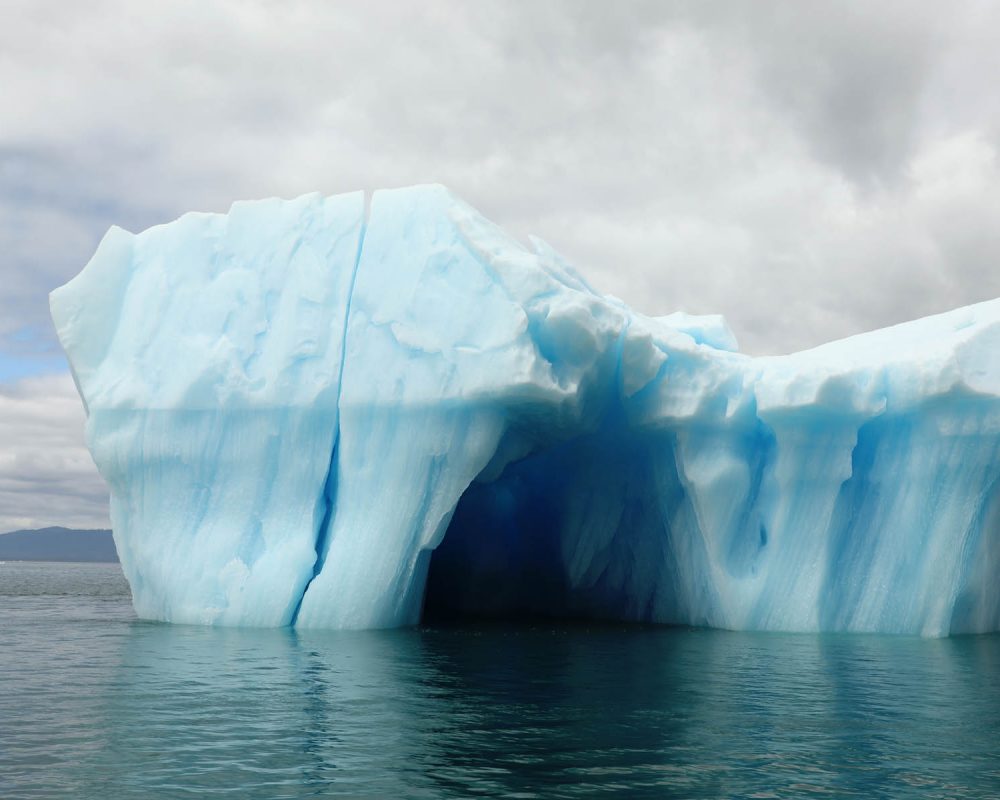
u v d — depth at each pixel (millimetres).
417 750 9000
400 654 15625
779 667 14562
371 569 18875
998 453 18688
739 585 20219
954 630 19922
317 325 20031
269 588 18953
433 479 19141
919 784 8117
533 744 9281
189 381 20000
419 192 20891
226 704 11164
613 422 22328
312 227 20922
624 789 7844
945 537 19016
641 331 19531
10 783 7879
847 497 20266
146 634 18172
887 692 12352
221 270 21094
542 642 17922
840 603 19953
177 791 7688
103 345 21172
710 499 20094
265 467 19609
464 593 26672
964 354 18750
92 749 8992
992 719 10688
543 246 21734
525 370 18391
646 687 12578
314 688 12234
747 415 20344
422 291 19750
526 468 25141
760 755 8984
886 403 19641
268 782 7953
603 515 23688
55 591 46719
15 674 13406
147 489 20172
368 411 19344
